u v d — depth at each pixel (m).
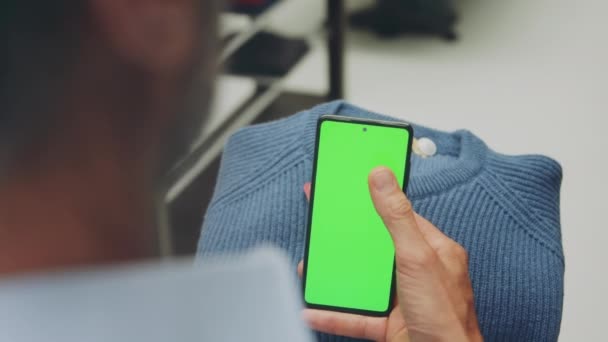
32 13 0.18
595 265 1.53
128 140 0.20
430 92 2.09
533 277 0.59
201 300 0.20
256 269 0.21
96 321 0.19
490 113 1.98
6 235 0.20
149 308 0.20
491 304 0.58
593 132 1.87
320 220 0.61
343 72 2.02
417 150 0.68
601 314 1.44
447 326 0.52
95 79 0.19
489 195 0.62
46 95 0.18
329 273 0.61
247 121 1.87
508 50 2.25
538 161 0.65
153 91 0.20
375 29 2.37
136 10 0.19
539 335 0.58
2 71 0.18
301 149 0.65
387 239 0.60
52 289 0.19
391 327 0.59
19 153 0.19
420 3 2.34
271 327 0.21
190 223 1.56
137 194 0.21
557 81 2.08
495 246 0.59
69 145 0.19
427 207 0.61
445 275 0.53
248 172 0.65
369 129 0.60
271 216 0.62
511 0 2.49
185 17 0.19
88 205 0.20
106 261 0.21
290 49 1.85
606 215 1.63
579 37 2.28
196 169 1.70
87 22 0.18
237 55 1.80
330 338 0.60
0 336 0.19
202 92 0.21
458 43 2.31
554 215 0.63
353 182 0.60
